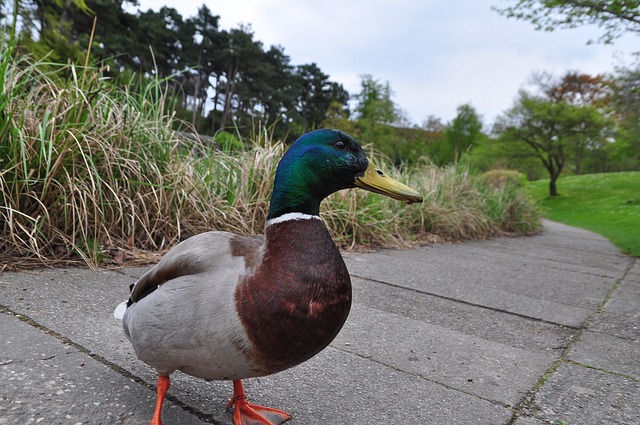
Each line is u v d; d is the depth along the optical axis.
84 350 2.26
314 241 1.54
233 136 6.29
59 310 2.74
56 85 4.27
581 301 4.45
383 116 47.94
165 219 4.47
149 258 4.07
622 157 38.00
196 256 1.59
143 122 4.64
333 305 1.49
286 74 55.66
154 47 39.75
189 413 1.83
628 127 33.31
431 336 3.09
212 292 1.46
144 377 2.07
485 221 10.02
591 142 37.59
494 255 7.20
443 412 2.07
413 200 1.74
